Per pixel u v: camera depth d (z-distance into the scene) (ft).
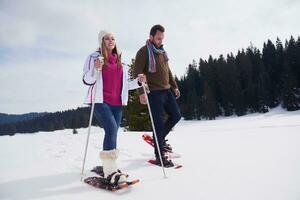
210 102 179.63
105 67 9.80
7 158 13.43
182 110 196.85
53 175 10.05
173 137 21.07
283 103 166.20
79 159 12.89
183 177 9.25
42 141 20.39
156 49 11.87
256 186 7.69
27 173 10.34
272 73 190.39
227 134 21.45
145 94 10.84
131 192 8.00
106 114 9.46
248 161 10.70
